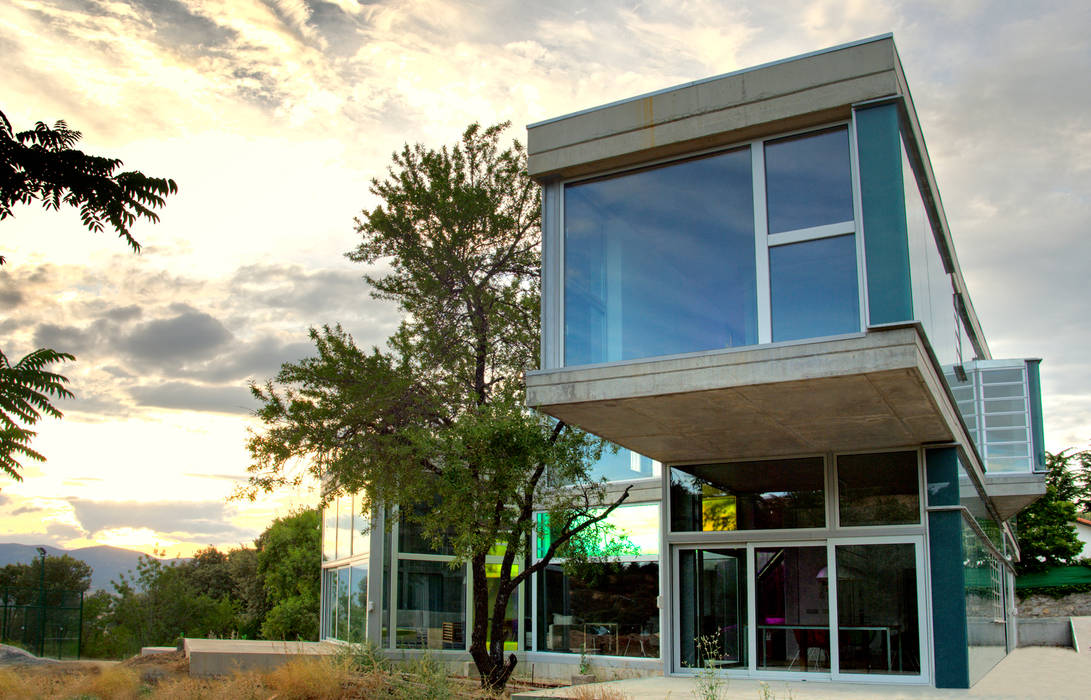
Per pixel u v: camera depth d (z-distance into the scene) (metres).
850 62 10.27
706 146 11.15
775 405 10.80
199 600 41.28
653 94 11.34
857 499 13.10
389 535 19.69
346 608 21.53
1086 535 43.78
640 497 19.06
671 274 11.06
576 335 11.47
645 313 11.11
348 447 15.05
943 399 11.18
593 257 11.61
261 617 43.56
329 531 24.52
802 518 13.45
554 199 11.99
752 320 10.45
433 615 20.09
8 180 7.68
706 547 14.16
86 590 56.56
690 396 10.48
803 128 10.65
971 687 11.66
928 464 12.67
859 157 10.09
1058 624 28.47
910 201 10.86
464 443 14.28
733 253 10.75
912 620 12.27
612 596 19.14
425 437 14.27
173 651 19.92
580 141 11.70
